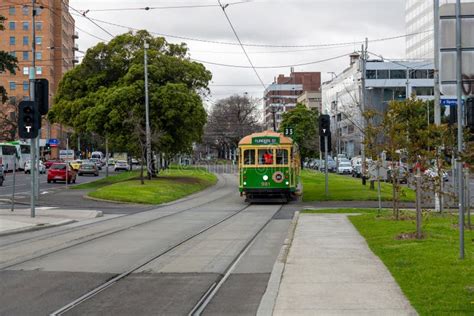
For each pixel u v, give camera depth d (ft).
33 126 83.30
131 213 95.71
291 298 31.81
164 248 54.75
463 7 36.47
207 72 177.68
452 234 54.95
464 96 38.65
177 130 166.20
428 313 26.91
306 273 38.88
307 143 265.95
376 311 28.58
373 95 318.65
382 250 46.62
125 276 40.96
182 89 163.12
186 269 43.62
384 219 69.92
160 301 33.32
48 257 49.60
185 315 30.14
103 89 165.58
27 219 80.89
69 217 85.10
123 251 52.95
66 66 435.12
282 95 547.90
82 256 50.08
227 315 29.99
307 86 555.69
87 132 169.68
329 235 59.00
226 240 60.49
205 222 80.12
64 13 425.28
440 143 58.65
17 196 130.93
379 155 77.41
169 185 147.64
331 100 402.72
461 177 39.37
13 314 30.35
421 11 282.56
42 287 37.22
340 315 28.04
